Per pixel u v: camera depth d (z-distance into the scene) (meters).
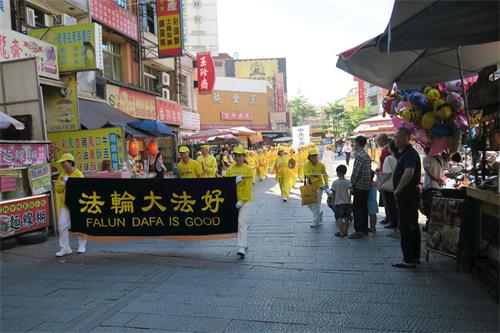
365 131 20.77
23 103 9.14
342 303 4.62
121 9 17.30
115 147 10.50
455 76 7.61
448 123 7.41
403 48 4.48
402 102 7.93
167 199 7.11
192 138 23.09
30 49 10.13
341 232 7.96
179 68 23.89
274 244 7.55
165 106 20.70
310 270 5.91
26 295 5.19
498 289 4.48
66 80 11.34
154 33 21.42
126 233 7.21
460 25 4.28
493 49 6.55
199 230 7.05
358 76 7.40
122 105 16.11
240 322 4.21
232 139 24.56
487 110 5.95
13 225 7.84
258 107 47.25
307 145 20.97
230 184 6.95
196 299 4.88
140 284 5.53
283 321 4.21
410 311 4.35
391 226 8.02
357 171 7.70
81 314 4.54
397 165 5.88
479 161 6.75
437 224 5.88
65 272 6.20
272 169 25.16
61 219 7.23
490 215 4.80
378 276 5.51
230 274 5.83
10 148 7.92
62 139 10.68
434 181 7.59
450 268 5.74
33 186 8.38
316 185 8.86
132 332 4.06
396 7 4.06
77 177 7.34
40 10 12.91
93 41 10.93
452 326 3.98
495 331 3.85
